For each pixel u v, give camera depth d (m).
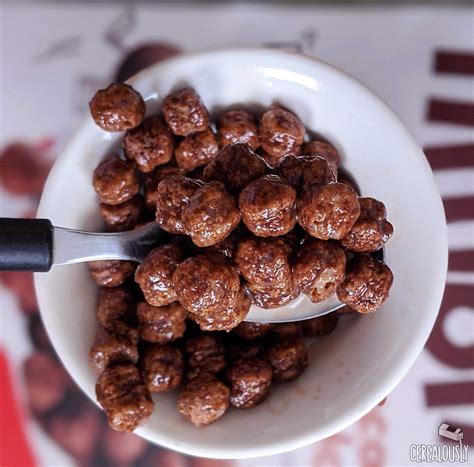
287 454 0.33
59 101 0.34
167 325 0.28
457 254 0.34
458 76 0.34
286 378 0.29
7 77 0.34
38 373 0.34
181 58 0.28
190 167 0.29
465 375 0.33
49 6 0.35
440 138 0.34
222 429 0.28
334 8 0.34
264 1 0.34
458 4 0.34
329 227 0.25
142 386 0.27
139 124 0.28
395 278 0.28
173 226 0.27
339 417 0.27
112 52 0.34
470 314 0.33
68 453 0.33
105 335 0.28
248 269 0.26
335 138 0.29
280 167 0.26
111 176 0.28
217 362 0.28
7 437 0.33
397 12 0.34
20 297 0.34
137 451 0.33
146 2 0.35
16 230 0.26
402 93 0.34
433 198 0.27
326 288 0.26
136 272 0.27
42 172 0.34
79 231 0.27
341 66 0.34
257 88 0.29
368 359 0.27
